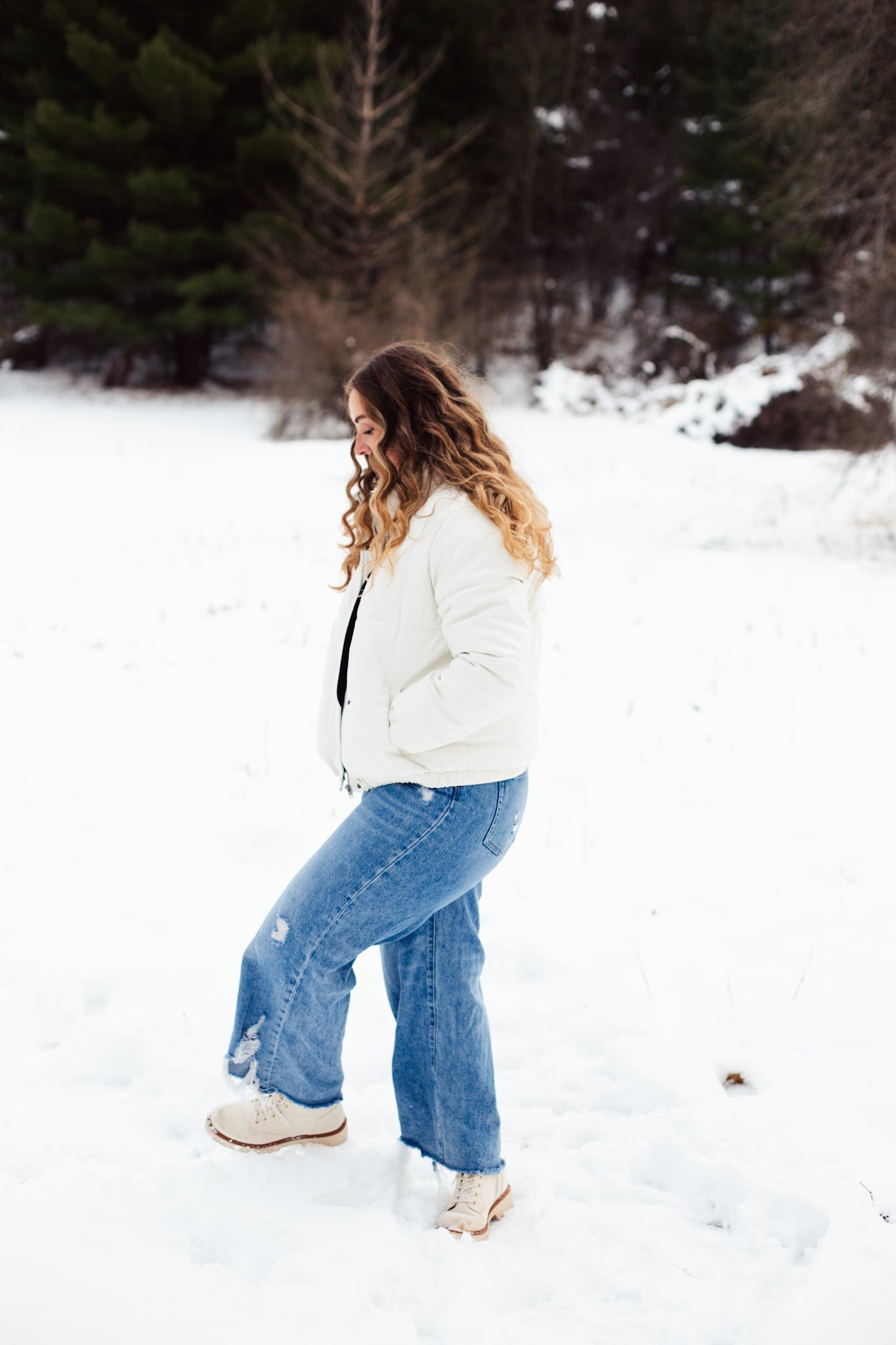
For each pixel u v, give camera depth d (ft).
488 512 5.78
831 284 34.09
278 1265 5.77
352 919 5.98
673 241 86.79
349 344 56.08
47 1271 5.62
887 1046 8.14
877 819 12.60
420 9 76.07
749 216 74.84
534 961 9.73
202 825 12.53
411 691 5.75
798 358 57.88
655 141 83.51
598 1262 6.08
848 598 23.71
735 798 13.35
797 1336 5.33
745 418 55.72
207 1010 8.86
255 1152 6.73
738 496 39.24
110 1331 5.26
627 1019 8.59
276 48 66.44
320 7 74.33
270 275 66.08
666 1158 7.01
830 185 30.89
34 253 69.10
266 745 15.11
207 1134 7.27
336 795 13.43
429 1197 6.68
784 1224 6.23
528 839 12.32
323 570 26.63
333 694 6.66
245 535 31.58
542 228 82.12
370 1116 7.45
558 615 22.56
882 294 30.73
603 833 12.39
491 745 5.99
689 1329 5.49
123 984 9.23
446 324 62.18
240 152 66.54
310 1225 6.17
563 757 14.83
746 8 62.23
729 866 11.50
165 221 67.72
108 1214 6.17
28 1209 6.16
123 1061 8.30
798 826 12.48
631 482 42.73
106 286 69.36
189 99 63.93
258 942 6.31
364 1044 8.39
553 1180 6.88
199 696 17.20
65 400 67.36
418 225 64.49
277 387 58.29
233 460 47.62
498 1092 7.88
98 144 65.31
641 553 29.76
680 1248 6.18
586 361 79.71
